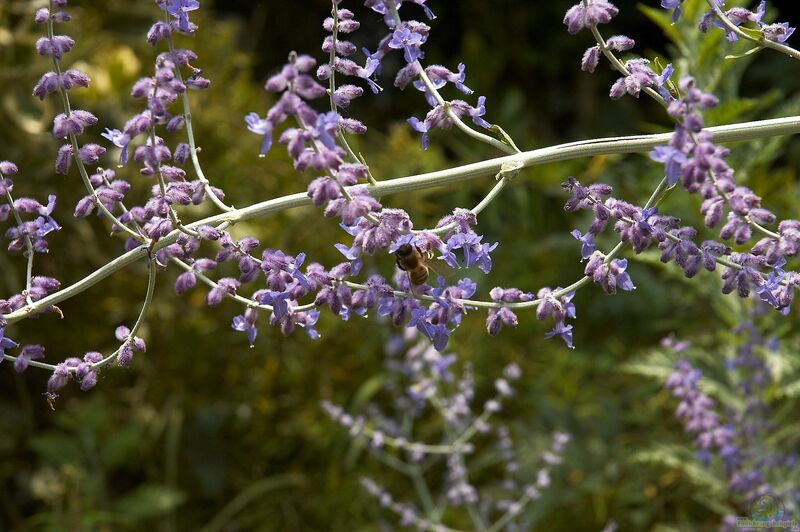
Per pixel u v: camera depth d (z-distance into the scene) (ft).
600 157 15.29
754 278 5.47
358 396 15.49
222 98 17.72
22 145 15.51
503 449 12.27
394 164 18.52
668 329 16.89
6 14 15.64
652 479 14.08
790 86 21.50
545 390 16.22
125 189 5.87
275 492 16.28
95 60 16.60
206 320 16.55
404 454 15.92
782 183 13.73
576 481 14.48
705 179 4.94
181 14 5.46
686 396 9.85
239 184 16.81
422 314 5.55
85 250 16.11
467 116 5.97
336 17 5.57
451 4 25.63
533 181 16.44
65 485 14.39
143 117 5.28
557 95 25.23
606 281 5.57
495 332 5.74
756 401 10.87
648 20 24.35
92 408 15.61
